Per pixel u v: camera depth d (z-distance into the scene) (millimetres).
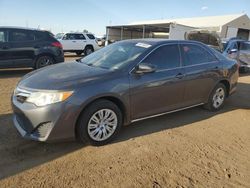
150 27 35594
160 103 4867
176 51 5191
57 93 3738
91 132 4059
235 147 4441
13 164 3588
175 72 5016
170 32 26984
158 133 4789
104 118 4160
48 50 10414
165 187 3277
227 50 12250
